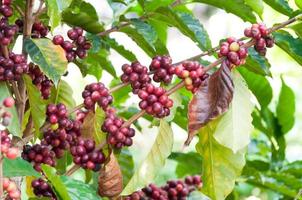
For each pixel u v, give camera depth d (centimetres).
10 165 131
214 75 138
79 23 153
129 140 141
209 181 145
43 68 136
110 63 165
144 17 155
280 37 148
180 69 140
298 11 149
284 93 183
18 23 145
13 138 140
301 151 317
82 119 147
